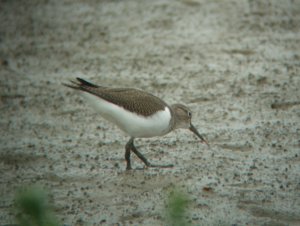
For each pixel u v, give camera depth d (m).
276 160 12.43
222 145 13.38
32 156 13.38
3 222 10.33
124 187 11.51
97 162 12.86
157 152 13.25
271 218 10.05
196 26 22.64
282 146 13.11
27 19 26.22
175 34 21.97
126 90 12.24
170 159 12.80
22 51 21.92
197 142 13.65
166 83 17.41
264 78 17.30
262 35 21.31
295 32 21.66
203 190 11.11
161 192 11.11
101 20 24.84
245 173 11.84
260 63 18.61
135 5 26.52
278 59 18.91
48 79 18.77
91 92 12.00
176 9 25.03
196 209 10.37
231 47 20.19
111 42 21.86
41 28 24.67
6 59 21.09
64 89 17.77
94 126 15.00
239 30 21.91
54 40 22.94
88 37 22.78
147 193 11.13
